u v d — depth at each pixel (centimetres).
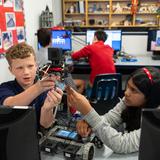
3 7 268
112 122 129
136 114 112
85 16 623
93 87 257
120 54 377
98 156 106
